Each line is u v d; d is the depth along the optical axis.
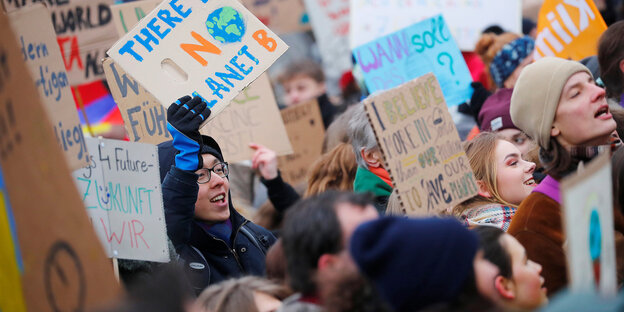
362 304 4.12
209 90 7.12
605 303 3.55
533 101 6.50
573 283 4.07
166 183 6.82
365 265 4.15
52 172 4.22
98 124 11.25
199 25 7.20
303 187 10.98
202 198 7.22
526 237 6.29
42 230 4.37
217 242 7.30
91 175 6.43
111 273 4.13
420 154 6.45
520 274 5.26
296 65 14.74
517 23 11.30
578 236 4.20
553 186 6.39
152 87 7.02
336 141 9.40
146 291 3.63
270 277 5.83
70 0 10.71
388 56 9.73
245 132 9.98
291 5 15.13
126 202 6.43
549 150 6.55
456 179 6.59
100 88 11.27
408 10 11.28
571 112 6.35
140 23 7.08
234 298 5.43
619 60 7.82
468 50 11.33
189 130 6.84
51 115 6.07
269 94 10.05
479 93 9.62
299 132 11.57
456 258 4.09
